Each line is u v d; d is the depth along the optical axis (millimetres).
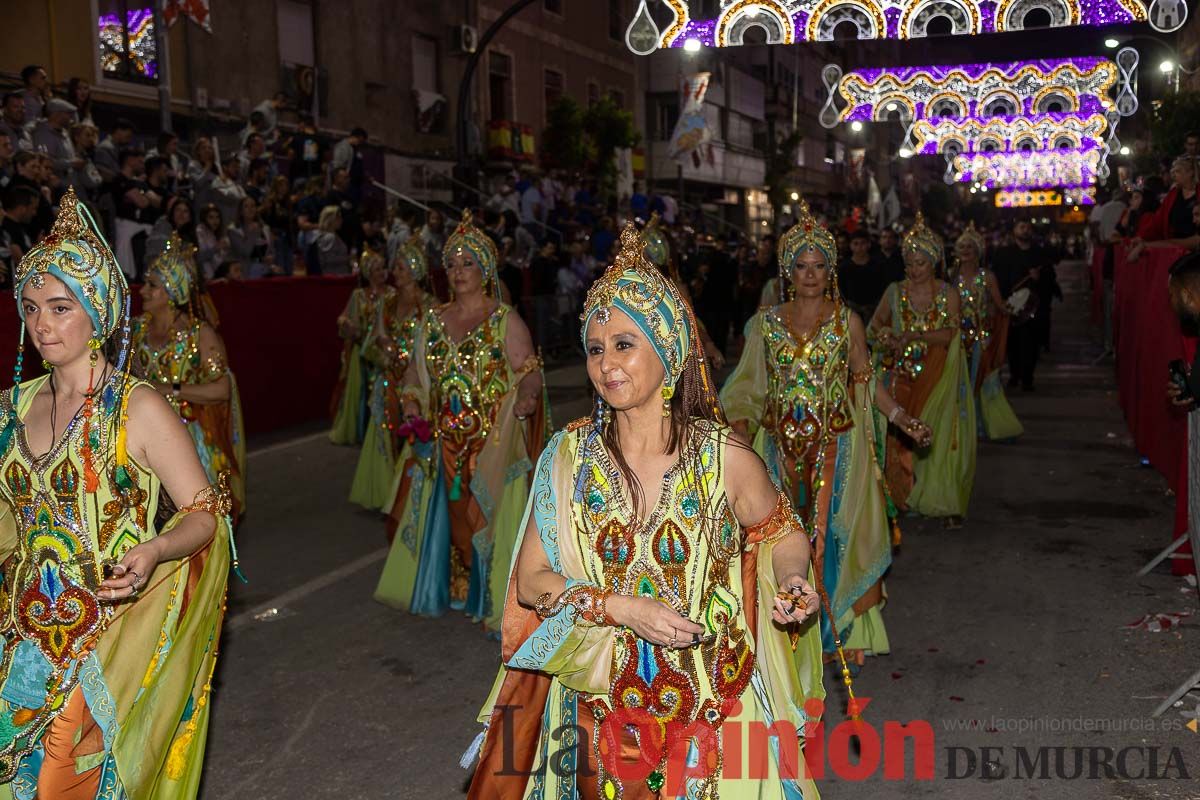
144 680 2973
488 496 5633
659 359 2568
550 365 18141
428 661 5309
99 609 2930
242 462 6473
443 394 5719
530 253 19438
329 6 21859
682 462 2645
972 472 7629
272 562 7020
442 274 15180
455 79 26406
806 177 53844
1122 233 14555
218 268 11789
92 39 16359
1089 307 28297
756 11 10742
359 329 10742
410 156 24078
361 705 4801
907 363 7633
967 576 6531
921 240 7719
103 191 11344
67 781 2922
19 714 2924
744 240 28656
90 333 2936
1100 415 12219
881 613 5902
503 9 28422
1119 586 6254
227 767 4227
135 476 2965
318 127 21547
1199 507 5383
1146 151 19172
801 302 4980
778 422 4988
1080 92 22188
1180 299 4820
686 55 37062
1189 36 24688
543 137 28656
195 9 16578
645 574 2637
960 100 22359
